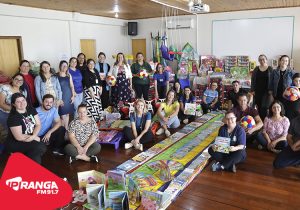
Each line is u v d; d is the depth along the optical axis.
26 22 6.10
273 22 7.19
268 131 3.87
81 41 7.67
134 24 8.94
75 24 7.31
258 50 7.50
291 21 6.99
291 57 7.15
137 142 4.12
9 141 3.35
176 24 8.42
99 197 2.49
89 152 3.70
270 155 3.79
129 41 9.41
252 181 3.06
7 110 4.07
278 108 3.73
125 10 7.04
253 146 4.14
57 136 3.95
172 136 4.60
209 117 5.78
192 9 4.68
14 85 4.14
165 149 4.03
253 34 7.48
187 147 4.08
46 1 5.54
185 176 3.14
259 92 4.37
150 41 8.97
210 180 3.11
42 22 6.46
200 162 3.50
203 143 4.23
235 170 3.31
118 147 4.21
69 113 4.93
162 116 4.79
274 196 2.75
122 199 2.42
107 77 5.66
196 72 7.99
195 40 8.26
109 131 4.46
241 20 7.55
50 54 6.72
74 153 3.60
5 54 5.80
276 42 7.26
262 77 4.30
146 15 8.20
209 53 8.14
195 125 5.21
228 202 2.66
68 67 5.02
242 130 3.31
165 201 2.59
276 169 3.35
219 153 3.35
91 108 5.27
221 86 6.76
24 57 6.11
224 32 7.83
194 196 2.78
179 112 5.55
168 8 6.72
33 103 4.66
